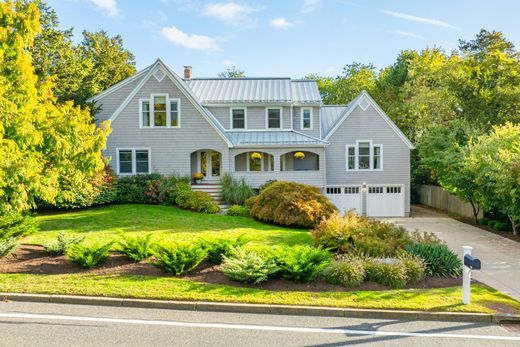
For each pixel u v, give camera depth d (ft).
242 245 33.86
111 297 24.26
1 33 31.04
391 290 27.14
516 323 22.70
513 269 35.78
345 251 37.22
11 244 32.17
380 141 82.17
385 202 82.48
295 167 84.48
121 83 78.48
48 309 22.99
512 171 48.21
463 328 21.76
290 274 27.94
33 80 33.27
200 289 25.80
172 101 74.13
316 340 19.62
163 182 68.95
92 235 42.37
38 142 30.78
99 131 38.81
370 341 19.63
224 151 74.18
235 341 19.24
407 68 120.16
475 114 82.58
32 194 33.30
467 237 53.98
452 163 67.56
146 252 31.96
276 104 82.53
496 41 82.48
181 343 18.80
